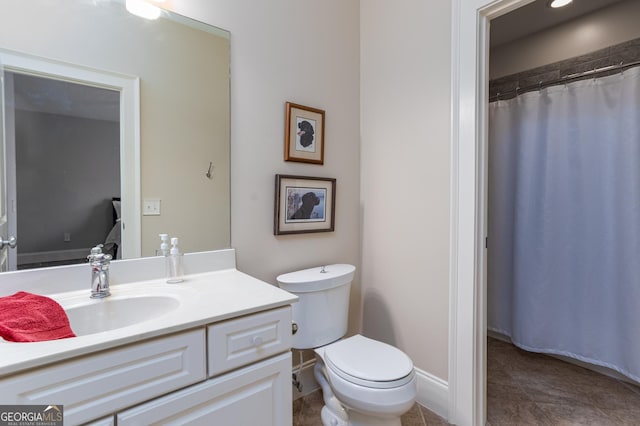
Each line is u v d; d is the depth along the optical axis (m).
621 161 1.84
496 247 2.49
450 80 1.57
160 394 0.80
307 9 1.78
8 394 0.63
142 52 1.27
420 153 1.72
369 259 2.03
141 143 1.27
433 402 1.66
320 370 1.57
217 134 1.45
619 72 1.90
